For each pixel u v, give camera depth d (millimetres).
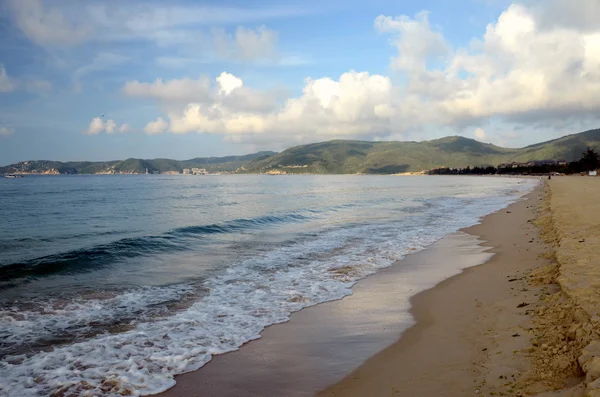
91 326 7219
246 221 22125
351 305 8367
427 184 92688
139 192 55438
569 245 10508
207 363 5754
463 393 4367
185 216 25797
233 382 5191
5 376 5320
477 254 13164
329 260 12750
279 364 5691
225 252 14102
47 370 5496
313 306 8336
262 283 10117
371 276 10773
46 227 20797
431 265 11891
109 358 5875
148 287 9758
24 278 10594
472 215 25406
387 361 5617
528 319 6250
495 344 5527
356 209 30250
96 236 17812
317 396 4773
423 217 24656
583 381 3736
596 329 4801
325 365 5613
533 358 4820
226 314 7848
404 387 4758
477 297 8250
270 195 50281
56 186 73750
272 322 7418
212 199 42469
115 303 8523
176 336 6730
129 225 21422
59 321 7449
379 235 17672
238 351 6156
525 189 59062
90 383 5152
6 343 6445
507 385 4305
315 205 34281
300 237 17219
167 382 5199
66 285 9945
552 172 149500
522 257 11617
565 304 6156
